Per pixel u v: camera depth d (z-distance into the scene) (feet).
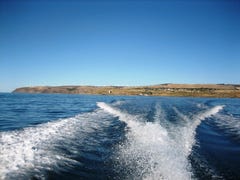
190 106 118.73
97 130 49.62
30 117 73.67
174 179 24.76
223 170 28.37
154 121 61.16
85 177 25.16
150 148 35.86
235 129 56.70
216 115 85.35
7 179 22.22
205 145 40.29
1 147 31.83
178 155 32.71
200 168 28.48
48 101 177.06
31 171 24.75
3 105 126.82
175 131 48.85
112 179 24.93
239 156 34.63
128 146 37.04
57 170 26.00
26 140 36.73
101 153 33.37
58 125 53.31
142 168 27.89
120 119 65.87
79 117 69.67
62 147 34.83
